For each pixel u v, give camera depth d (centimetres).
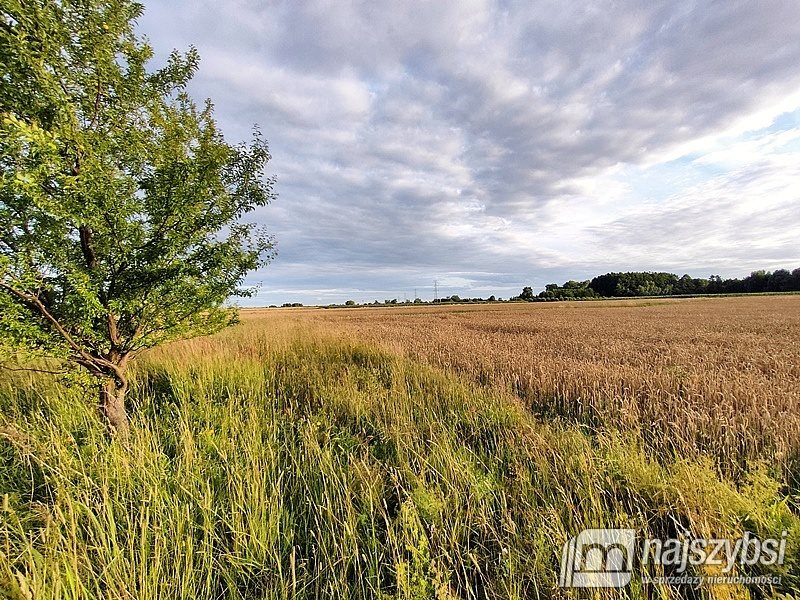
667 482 316
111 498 298
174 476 336
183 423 441
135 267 420
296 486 349
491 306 7662
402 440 434
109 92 426
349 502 297
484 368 856
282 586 228
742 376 702
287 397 645
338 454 414
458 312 5594
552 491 330
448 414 533
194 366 759
